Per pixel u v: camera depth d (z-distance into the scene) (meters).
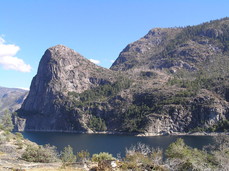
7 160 37.97
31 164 35.78
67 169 32.97
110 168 32.94
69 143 168.00
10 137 101.31
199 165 42.97
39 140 192.12
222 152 53.09
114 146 146.75
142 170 35.06
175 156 49.09
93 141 181.00
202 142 156.62
